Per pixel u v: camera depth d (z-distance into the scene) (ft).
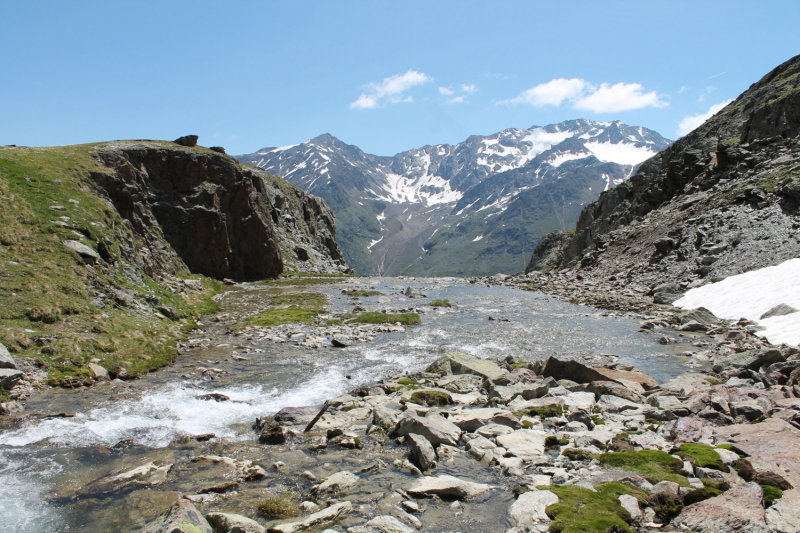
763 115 213.25
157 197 213.25
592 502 26.76
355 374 67.92
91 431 43.83
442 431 39.58
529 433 39.24
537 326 106.83
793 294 96.22
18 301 71.61
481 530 26.02
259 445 40.91
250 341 89.45
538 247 406.62
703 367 69.05
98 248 104.78
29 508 29.73
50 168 134.41
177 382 62.23
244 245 243.40
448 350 83.71
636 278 172.55
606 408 47.11
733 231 148.25
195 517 24.95
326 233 403.95
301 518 27.17
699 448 33.09
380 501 29.58
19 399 51.70
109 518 28.60
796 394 46.52
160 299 106.93
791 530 22.54
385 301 151.94
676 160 245.65
